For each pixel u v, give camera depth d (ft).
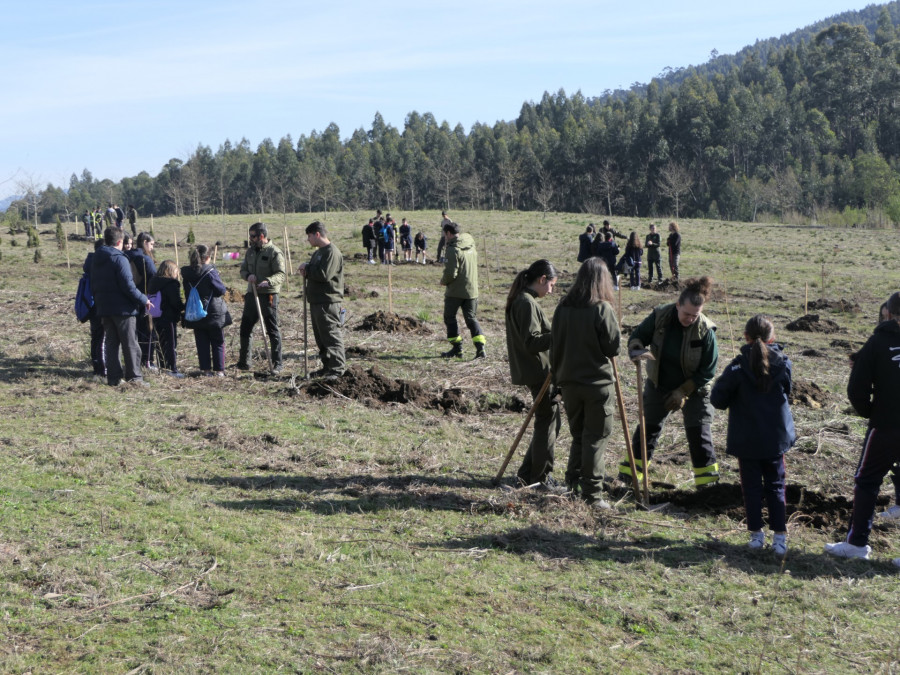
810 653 14.37
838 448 27.50
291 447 25.39
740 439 19.12
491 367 37.96
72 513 18.80
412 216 231.09
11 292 63.10
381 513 20.16
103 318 32.35
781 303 69.62
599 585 16.75
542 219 216.33
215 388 33.19
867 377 18.51
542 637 14.42
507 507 20.75
